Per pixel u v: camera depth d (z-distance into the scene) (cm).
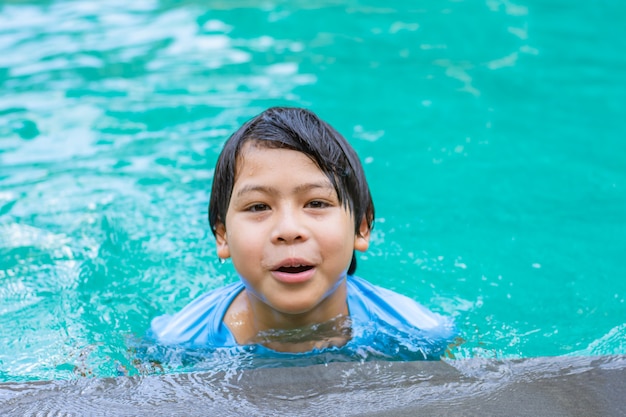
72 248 334
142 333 272
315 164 227
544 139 434
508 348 256
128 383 208
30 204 369
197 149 421
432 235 344
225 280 317
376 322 259
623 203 370
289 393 200
